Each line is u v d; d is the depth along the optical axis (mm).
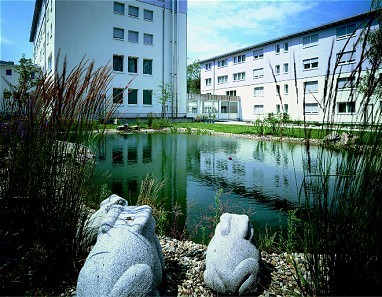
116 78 23562
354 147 1658
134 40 24719
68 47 21141
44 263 2227
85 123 2404
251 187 5926
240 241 2215
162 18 26016
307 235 1807
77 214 2387
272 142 13438
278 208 4625
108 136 15656
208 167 7906
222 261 2117
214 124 24172
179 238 3418
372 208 1626
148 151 10602
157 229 3520
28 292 2020
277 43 27609
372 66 1537
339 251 1664
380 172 1608
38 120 2557
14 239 2551
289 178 6680
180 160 8914
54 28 20547
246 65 31453
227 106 32688
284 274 2389
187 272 2436
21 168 2711
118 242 1845
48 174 2318
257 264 2125
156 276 1896
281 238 3146
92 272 1722
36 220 2381
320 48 23750
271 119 16797
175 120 26250
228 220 2361
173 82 26750
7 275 2145
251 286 2070
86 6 21766
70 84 2271
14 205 2723
